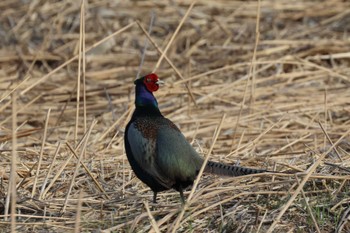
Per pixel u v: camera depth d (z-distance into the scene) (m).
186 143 12.16
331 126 17.36
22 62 22.47
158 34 24.14
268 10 25.08
